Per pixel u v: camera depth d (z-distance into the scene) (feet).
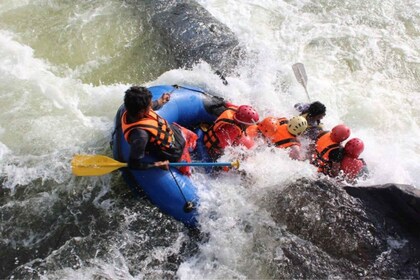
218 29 23.16
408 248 13.50
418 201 13.69
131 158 13.84
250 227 14.47
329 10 27.43
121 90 19.67
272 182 15.42
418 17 27.27
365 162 17.60
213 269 13.80
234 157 16.02
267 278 13.48
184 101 17.11
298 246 13.92
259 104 19.44
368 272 13.24
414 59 24.53
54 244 14.28
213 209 14.89
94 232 14.52
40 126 17.61
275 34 25.21
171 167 15.11
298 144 16.30
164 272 13.76
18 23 22.76
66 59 21.54
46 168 16.22
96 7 23.77
